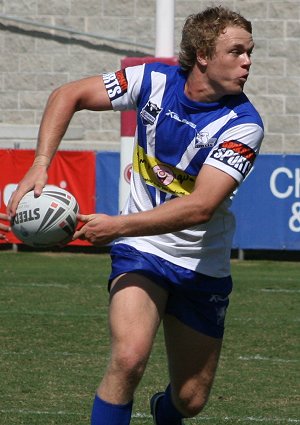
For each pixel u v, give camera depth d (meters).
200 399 13.48
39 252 45.94
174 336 13.15
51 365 21.16
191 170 12.70
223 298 13.21
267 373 20.70
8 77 51.47
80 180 43.41
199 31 12.34
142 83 13.12
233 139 12.23
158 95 12.89
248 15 49.94
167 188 12.91
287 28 49.84
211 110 12.57
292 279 37.47
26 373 20.31
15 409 17.25
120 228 11.97
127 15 50.94
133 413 17.20
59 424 16.23
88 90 13.35
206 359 13.23
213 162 12.12
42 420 16.48
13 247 46.28
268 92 50.16
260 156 42.16
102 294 32.28
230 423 16.50
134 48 51.06
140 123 13.04
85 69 51.38
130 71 13.34
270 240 42.38
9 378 19.83
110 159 43.31
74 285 34.47
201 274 12.95
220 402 18.09
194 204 11.93
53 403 17.80
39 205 12.63
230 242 13.32
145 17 50.88
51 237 12.68
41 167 12.98
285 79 50.00
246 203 42.41
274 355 22.69
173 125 12.67
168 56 35.69
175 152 12.72
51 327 25.92
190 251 12.94
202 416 16.97
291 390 19.16
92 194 43.41
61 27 50.94
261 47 50.00
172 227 11.98
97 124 50.84
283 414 17.22
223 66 12.29
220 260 13.13
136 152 13.21
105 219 12.02
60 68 51.38
